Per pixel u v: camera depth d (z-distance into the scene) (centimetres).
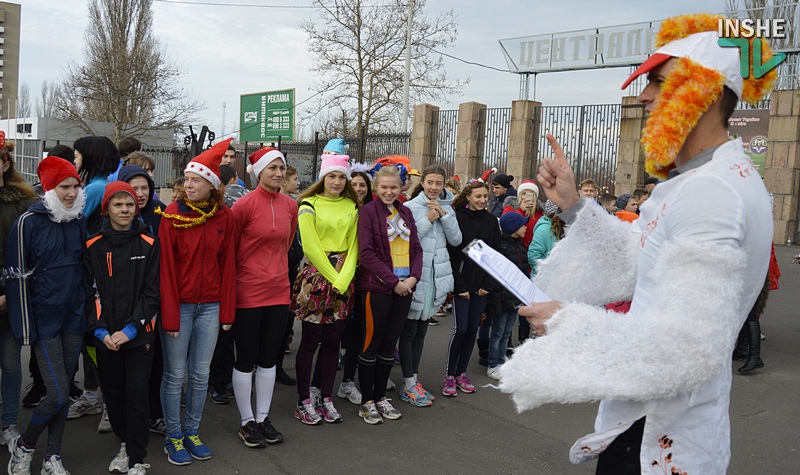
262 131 2712
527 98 1883
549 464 392
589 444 170
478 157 1639
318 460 387
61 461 356
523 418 473
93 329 341
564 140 1491
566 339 150
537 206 673
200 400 384
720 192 147
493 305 555
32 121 3616
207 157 363
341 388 507
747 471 391
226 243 376
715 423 159
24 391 479
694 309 138
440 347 666
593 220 197
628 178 1384
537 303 169
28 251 329
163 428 420
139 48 3002
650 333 142
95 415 448
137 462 346
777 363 640
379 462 388
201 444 386
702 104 156
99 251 341
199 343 377
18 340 328
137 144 576
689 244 141
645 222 179
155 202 422
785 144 1359
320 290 436
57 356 338
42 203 338
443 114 1697
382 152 1791
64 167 334
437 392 529
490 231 522
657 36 171
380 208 444
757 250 151
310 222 432
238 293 394
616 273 197
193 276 364
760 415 493
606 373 144
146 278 347
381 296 441
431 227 489
